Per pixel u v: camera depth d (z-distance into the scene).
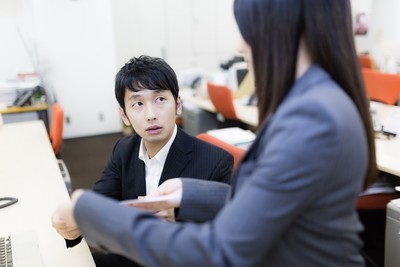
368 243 2.27
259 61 0.60
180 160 1.23
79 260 1.09
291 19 0.56
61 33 4.80
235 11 0.62
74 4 4.77
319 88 0.56
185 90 4.50
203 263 0.52
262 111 0.61
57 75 4.90
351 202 0.57
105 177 1.41
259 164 0.55
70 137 5.17
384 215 2.39
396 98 3.23
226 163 1.23
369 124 0.62
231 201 0.59
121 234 0.56
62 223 1.02
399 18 5.48
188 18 5.74
